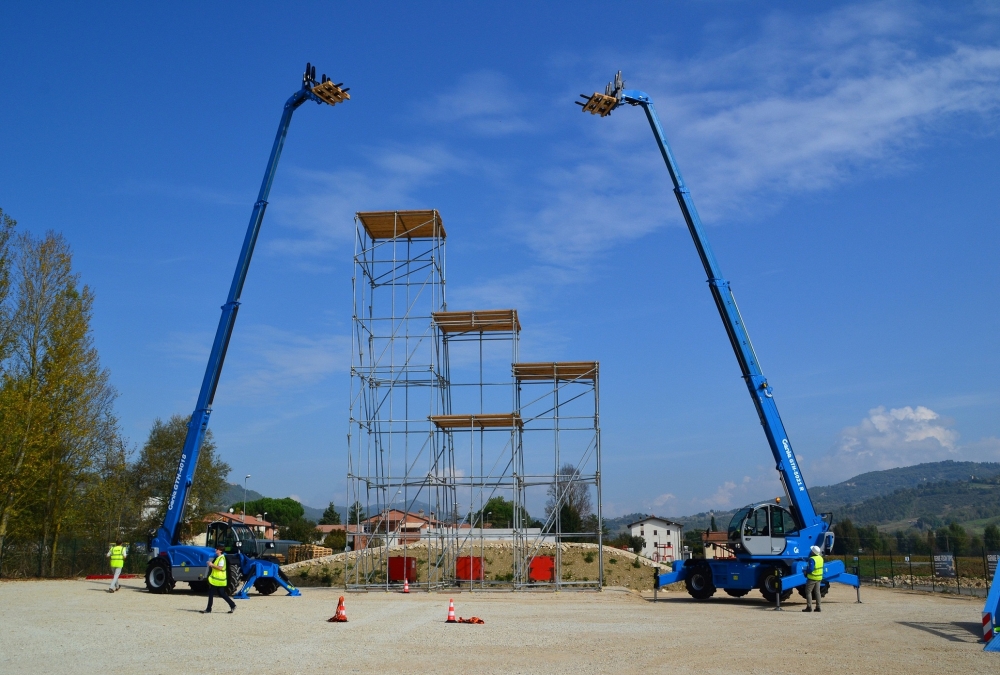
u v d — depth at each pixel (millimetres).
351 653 16203
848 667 15000
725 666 15008
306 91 32875
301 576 45156
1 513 38781
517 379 37688
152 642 17438
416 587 36688
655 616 24375
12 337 40344
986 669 14867
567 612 25719
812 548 26281
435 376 37281
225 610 24906
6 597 28250
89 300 42438
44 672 13703
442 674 13836
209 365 31750
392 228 38500
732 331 30094
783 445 29531
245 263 32438
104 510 46719
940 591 37062
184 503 31375
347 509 35562
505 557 48844
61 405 40875
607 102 31172
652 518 103688
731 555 31438
